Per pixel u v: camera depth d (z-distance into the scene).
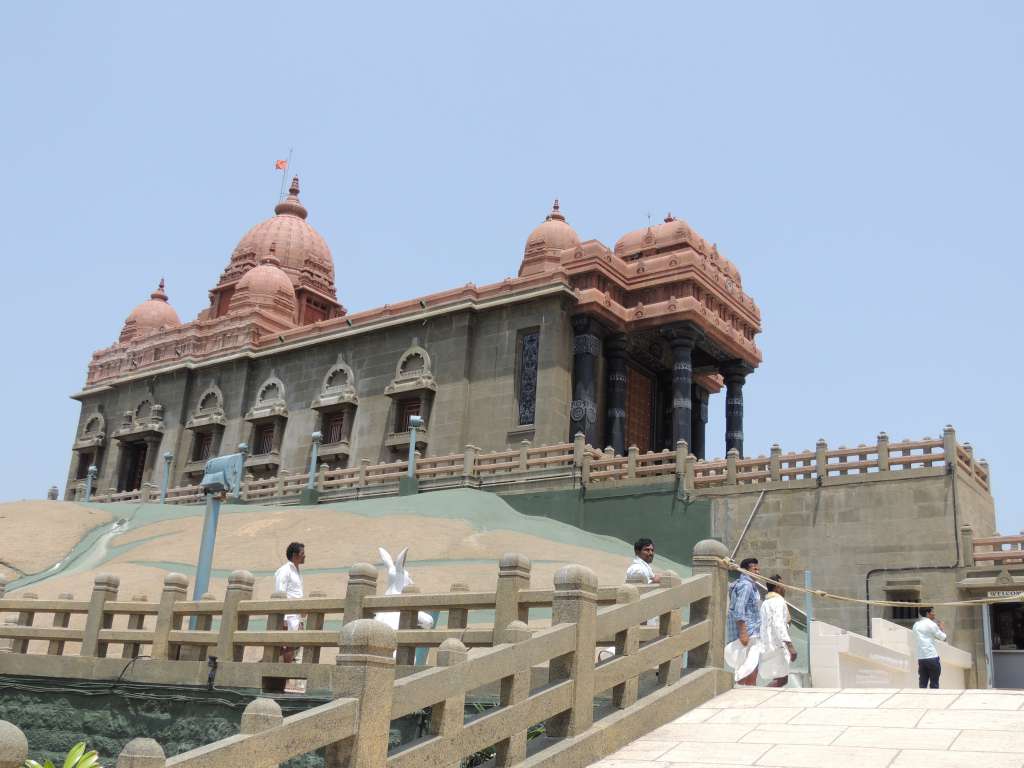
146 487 48.66
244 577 15.00
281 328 55.78
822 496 30.80
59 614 17.75
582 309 42.88
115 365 59.47
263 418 51.12
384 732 8.16
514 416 42.94
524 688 9.45
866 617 28.92
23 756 6.79
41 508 35.16
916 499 29.20
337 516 32.06
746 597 13.62
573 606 10.13
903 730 9.80
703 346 45.38
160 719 14.55
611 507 34.94
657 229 46.69
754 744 9.80
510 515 33.72
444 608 12.84
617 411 43.50
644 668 10.93
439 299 46.53
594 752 9.73
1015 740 9.20
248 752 7.30
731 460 33.03
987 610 27.19
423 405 45.41
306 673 13.45
